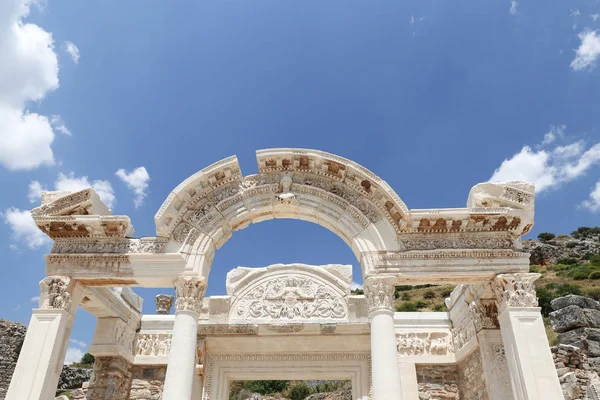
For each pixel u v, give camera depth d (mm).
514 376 11156
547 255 72875
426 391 16516
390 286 12156
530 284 12031
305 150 13531
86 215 12672
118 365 16078
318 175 13734
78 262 12586
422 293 63531
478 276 12359
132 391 16844
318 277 18500
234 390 38844
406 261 12422
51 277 12289
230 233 13422
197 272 12328
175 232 12914
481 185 13148
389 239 12766
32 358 11258
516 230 12758
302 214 13594
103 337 15656
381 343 11328
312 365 17469
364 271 12531
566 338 18125
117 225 12711
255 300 18125
